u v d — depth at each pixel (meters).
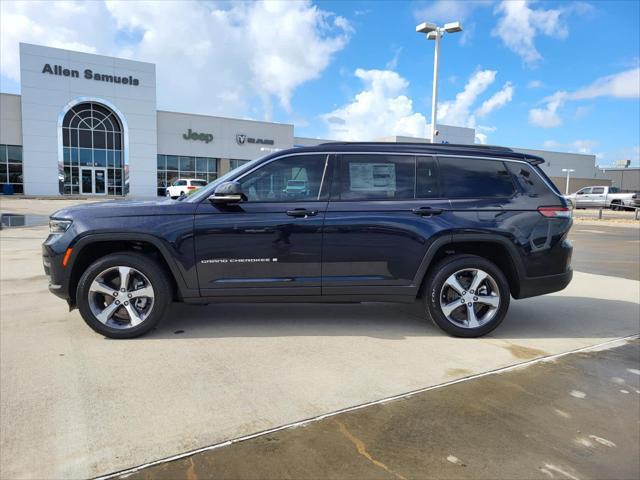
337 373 3.72
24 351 4.09
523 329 5.05
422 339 4.61
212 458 2.56
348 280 4.52
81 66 37.88
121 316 4.52
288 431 2.85
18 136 36.84
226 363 3.88
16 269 7.92
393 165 4.64
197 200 4.47
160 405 3.14
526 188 4.75
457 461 2.59
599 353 4.32
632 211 34.12
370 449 2.68
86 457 2.54
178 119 43.03
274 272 4.45
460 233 4.53
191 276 4.39
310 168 4.55
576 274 8.47
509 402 3.30
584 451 2.71
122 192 40.59
